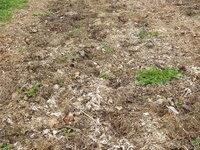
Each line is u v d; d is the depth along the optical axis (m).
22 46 1.89
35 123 1.50
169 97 1.58
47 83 1.66
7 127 1.49
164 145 1.39
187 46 1.84
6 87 1.66
